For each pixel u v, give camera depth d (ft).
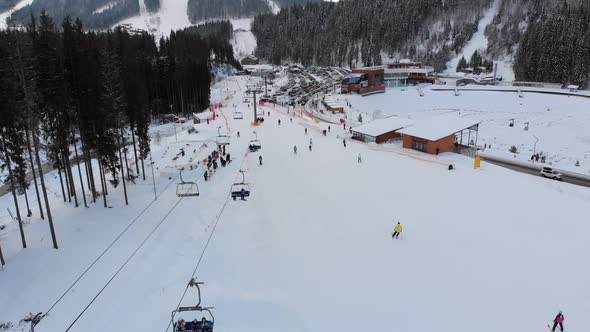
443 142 180.55
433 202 120.78
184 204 118.01
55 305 70.69
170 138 221.46
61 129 105.60
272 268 82.99
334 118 300.61
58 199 131.23
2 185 156.15
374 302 72.08
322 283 77.82
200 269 82.28
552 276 80.69
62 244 92.02
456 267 83.87
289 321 66.49
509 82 508.12
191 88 336.08
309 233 99.50
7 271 80.53
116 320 66.85
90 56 104.58
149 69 280.51
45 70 92.43
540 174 169.89
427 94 418.51
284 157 176.45
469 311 69.67
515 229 102.22
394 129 206.08
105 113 110.52
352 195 126.93
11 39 80.18
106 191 124.57
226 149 190.90
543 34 485.97
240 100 410.11
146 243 93.50
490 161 191.11
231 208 115.14
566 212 113.19
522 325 66.18
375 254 89.25
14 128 84.58
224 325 64.85
